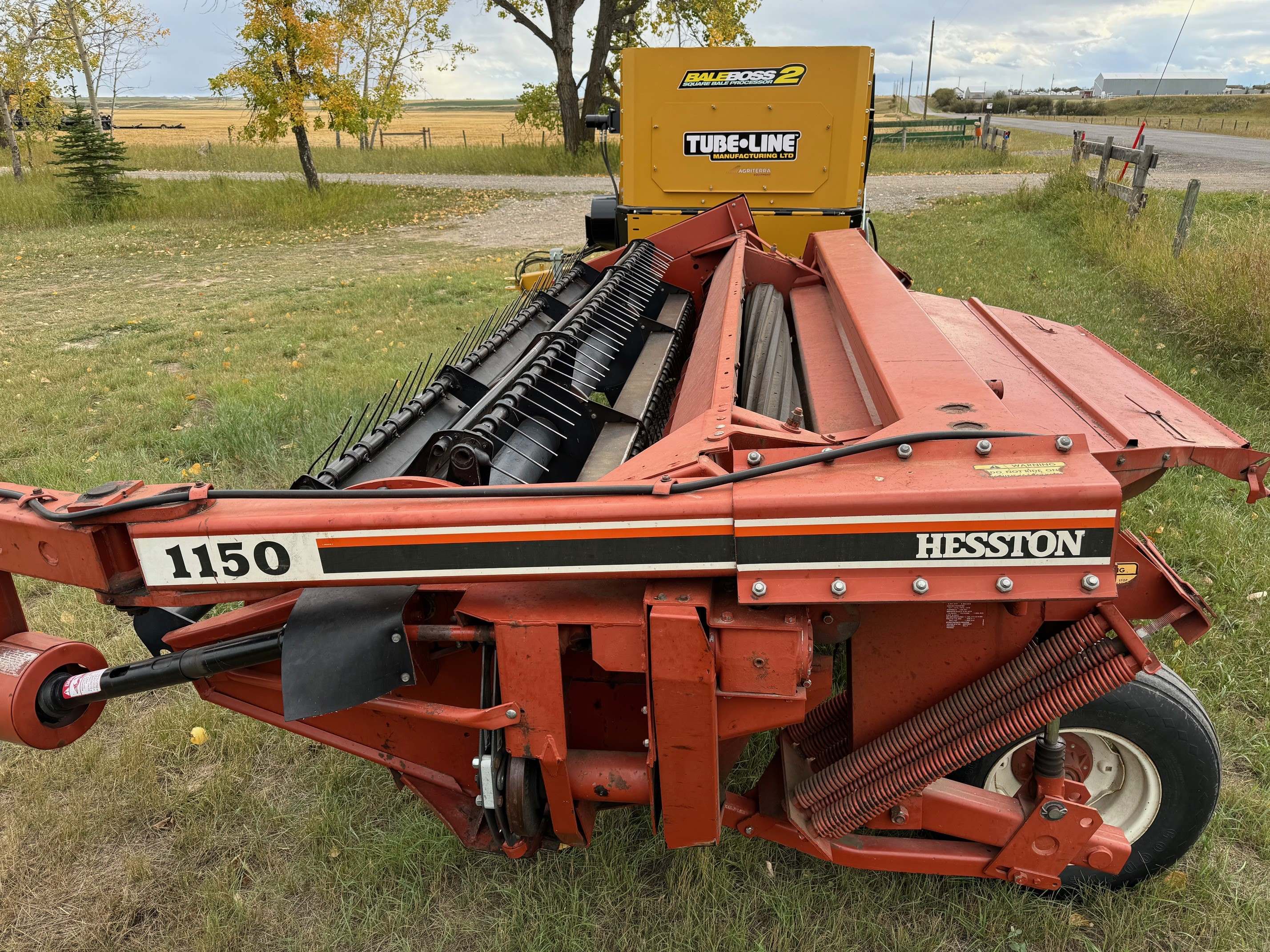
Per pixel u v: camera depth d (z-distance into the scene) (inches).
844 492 67.7
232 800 119.6
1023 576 67.3
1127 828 97.3
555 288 183.9
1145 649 79.4
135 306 435.2
